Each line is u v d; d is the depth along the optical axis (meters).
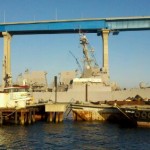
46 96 116.31
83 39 110.00
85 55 112.38
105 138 52.81
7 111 67.31
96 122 72.44
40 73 120.06
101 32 143.88
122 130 60.28
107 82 114.00
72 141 50.72
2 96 69.06
